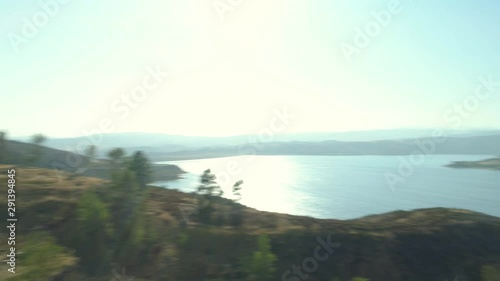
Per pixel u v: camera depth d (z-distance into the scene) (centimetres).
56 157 5053
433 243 4912
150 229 3225
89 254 2462
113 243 2662
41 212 2847
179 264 3041
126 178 3209
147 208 3706
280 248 4147
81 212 2609
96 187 3309
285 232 4428
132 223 3005
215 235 3659
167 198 4850
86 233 2550
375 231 5150
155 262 2927
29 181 3644
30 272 1208
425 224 5562
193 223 4019
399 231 5200
